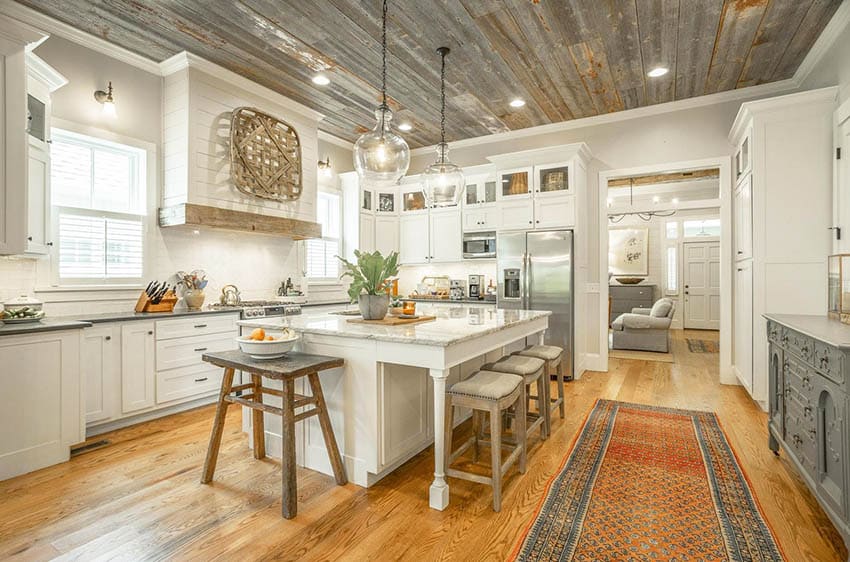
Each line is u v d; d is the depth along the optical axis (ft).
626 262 32.22
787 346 7.64
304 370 6.79
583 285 16.53
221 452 9.02
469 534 6.08
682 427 10.46
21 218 8.28
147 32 10.91
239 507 6.80
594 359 16.93
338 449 7.63
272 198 14.43
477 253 18.52
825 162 10.82
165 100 12.71
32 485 7.49
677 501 6.97
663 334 21.24
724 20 10.12
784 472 7.97
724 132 14.57
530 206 16.38
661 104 15.25
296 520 6.44
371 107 15.57
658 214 31.32
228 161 13.24
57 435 8.39
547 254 15.75
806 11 9.78
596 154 16.62
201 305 13.03
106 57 11.55
